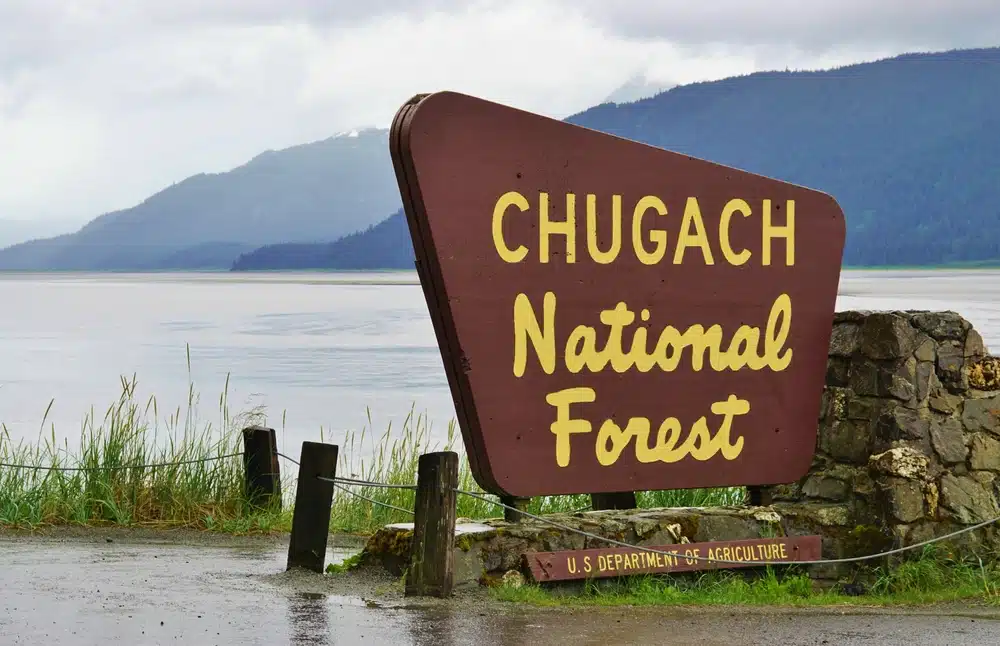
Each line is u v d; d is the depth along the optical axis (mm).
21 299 132000
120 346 51750
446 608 7195
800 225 9430
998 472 9484
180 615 6652
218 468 11367
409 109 8008
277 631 6332
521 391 8312
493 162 8164
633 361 8758
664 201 8859
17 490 10844
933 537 9195
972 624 7184
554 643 6273
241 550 9664
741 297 9203
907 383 9352
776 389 9383
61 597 7078
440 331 8188
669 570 8547
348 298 133000
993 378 9594
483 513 11859
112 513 10766
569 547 8250
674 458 8953
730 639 6539
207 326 70562
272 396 30625
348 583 8000
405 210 8117
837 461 9734
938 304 89688
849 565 9250
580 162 8508
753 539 8922
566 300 8469
